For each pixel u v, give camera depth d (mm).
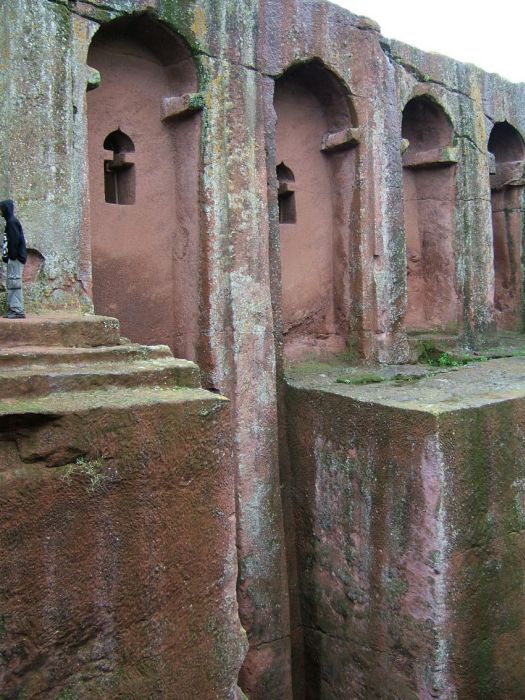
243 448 6621
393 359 8109
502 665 5883
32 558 3357
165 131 6766
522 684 5992
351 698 6379
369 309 7965
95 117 6320
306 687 6965
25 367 3943
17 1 5234
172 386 4125
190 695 3863
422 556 5656
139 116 6598
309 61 7379
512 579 5969
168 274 6820
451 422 5578
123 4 5945
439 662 5578
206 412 3863
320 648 6727
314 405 6648
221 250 6555
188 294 6691
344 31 7660
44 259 5367
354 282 8023
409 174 9672
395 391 6484
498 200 11297
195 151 6578
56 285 5430
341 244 8125
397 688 5898
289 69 7277
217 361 6531
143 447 3639
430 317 9680
